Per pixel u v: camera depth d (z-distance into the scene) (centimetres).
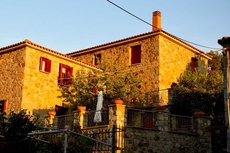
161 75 2628
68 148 1570
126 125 1714
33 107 2450
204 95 2308
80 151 1603
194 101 2300
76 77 2497
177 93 2364
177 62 2811
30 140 1080
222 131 1898
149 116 1841
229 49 1864
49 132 1175
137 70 2738
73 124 1855
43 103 2517
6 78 2561
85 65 2852
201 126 1906
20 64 2495
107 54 2972
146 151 1691
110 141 1645
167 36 2714
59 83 2650
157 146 1728
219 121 2248
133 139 1675
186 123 1925
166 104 2577
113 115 1711
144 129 1717
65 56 2702
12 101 2462
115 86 2366
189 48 2942
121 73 2545
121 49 2888
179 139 1811
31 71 2494
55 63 2666
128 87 2439
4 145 1009
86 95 2388
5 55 2623
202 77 2436
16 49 2555
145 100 2542
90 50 3066
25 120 1086
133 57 2816
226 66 1873
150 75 2656
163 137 1759
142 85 2675
